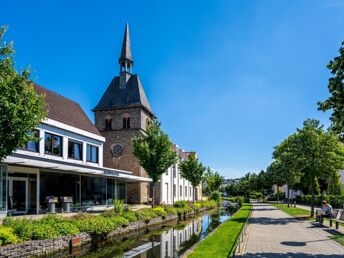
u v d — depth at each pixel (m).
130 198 45.50
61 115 30.77
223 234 17.03
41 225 15.01
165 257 14.49
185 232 22.69
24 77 12.10
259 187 88.81
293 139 28.55
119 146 48.09
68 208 25.72
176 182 58.91
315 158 25.83
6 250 12.31
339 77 10.68
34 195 24.02
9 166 21.72
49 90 32.75
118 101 49.62
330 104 11.25
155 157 30.95
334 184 46.31
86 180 29.62
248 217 27.17
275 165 50.94
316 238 15.55
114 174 30.75
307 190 61.81
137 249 16.44
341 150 26.52
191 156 52.56
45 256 14.24
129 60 51.97
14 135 11.43
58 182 26.28
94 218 19.19
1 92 11.23
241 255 11.61
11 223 14.13
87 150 33.12
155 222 26.73
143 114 49.72
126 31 53.03
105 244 18.00
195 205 41.94
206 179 75.69
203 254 11.80
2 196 19.08
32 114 11.85
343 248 13.02
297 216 27.80
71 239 15.91
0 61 11.62
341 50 10.51
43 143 26.16
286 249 12.77
